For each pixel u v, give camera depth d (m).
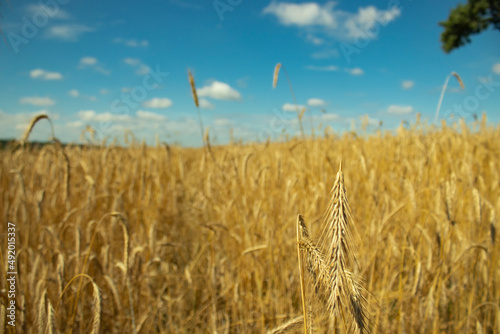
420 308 2.74
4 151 5.92
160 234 5.78
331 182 4.43
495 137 7.98
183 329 3.47
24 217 3.54
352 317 1.28
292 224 4.40
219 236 4.73
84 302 3.30
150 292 3.49
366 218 4.16
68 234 4.48
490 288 3.35
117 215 2.36
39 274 3.19
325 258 1.32
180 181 7.97
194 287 4.07
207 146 4.66
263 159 7.36
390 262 3.33
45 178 5.66
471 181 3.83
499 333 2.67
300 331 2.31
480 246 2.67
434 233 3.68
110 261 3.56
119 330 3.22
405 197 4.11
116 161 6.74
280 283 3.88
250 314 3.57
